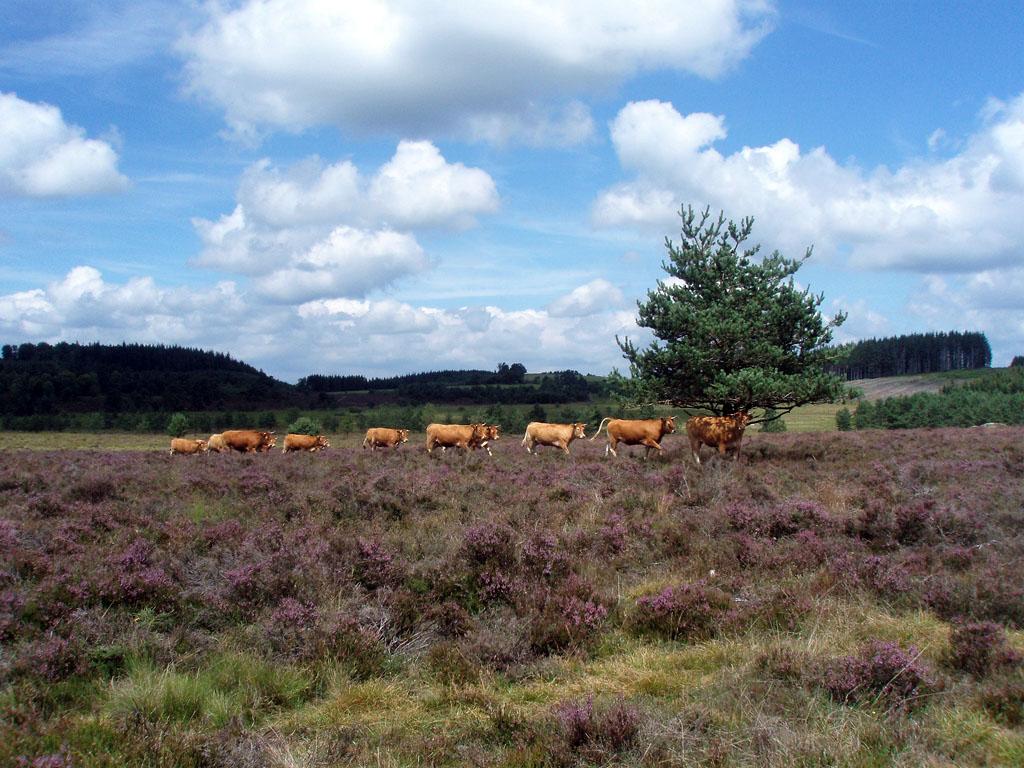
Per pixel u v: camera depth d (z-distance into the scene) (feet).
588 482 51.62
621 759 15.49
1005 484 45.39
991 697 17.17
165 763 15.06
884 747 15.34
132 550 28.76
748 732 16.15
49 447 174.91
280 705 18.94
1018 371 326.03
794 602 25.00
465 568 28.37
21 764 14.05
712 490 44.88
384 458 75.61
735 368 68.90
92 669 20.03
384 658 21.70
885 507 36.78
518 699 19.60
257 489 49.11
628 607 26.30
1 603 22.66
